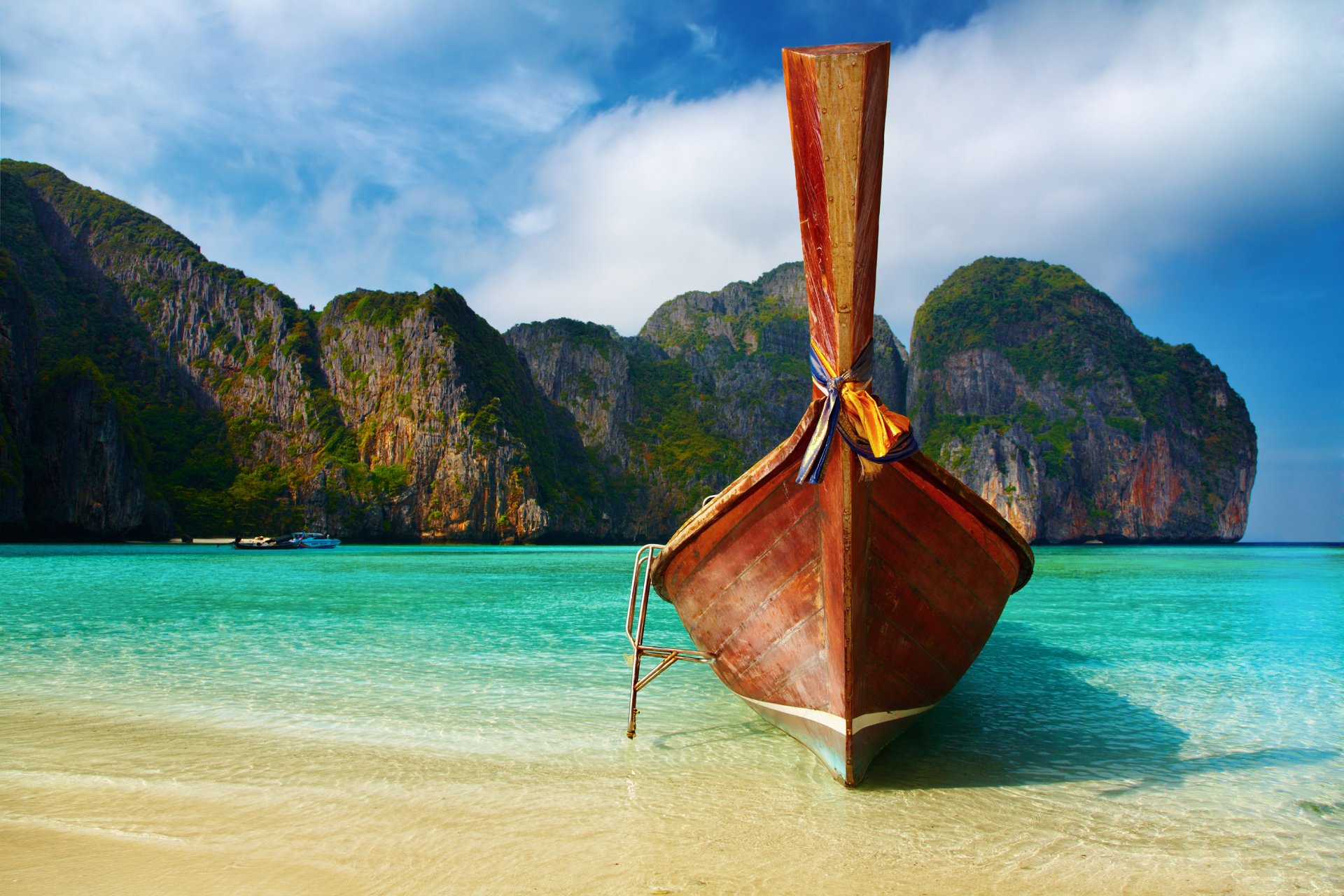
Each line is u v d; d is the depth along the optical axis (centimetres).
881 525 607
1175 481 16188
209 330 14350
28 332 9619
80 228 15088
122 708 904
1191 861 510
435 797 617
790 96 445
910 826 565
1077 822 578
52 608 2036
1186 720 903
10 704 919
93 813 568
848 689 604
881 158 461
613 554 8006
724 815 584
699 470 16425
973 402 17725
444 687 1053
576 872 481
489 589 2931
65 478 9194
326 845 518
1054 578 3931
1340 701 1009
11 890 438
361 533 11619
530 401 15412
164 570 3850
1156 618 2031
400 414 12794
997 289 19475
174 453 12362
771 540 658
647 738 804
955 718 913
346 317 14462
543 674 1152
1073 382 16975
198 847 510
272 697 976
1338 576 4100
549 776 677
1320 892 466
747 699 802
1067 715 924
